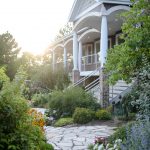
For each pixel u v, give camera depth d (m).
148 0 8.71
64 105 14.16
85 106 14.14
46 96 19.62
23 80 4.89
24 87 5.02
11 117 4.52
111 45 22.77
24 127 4.74
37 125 6.27
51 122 13.23
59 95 14.55
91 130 10.84
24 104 4.71
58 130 11.19
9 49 29.09
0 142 4.47
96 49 25.03
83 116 12.59
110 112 13.57
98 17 16.88
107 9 15.85
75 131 10.77
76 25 19.22
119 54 9.10
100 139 7.52
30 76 28.89
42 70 25.33
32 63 43.41
